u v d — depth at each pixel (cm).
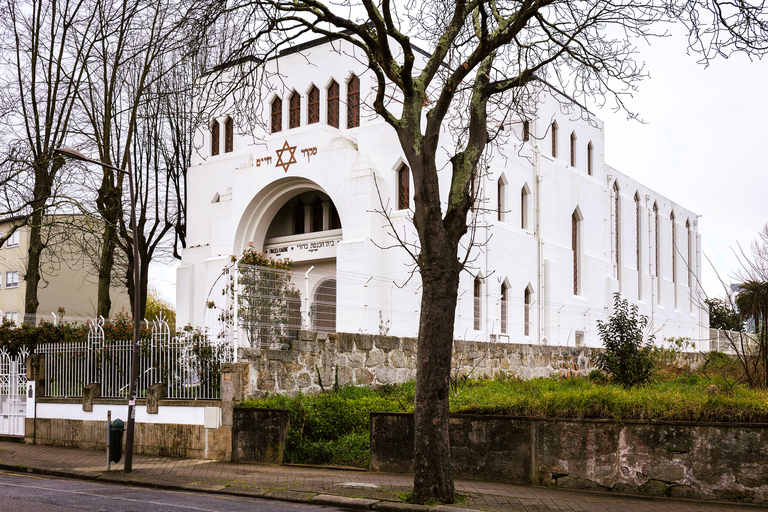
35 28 2916
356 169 3058
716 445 1208
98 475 1536
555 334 3747
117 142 3338
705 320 5894
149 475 1516
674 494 1228
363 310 2836
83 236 2944
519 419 1375
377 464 1511
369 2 1230
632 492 1259
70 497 1253
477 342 2430
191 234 3678
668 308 5391
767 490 1163
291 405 1697
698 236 6216
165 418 1812
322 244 3309
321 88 3328
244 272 1822
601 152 4575
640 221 5119
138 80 3262
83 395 2027
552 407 1352
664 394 1358
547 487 1326
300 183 3275
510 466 1373
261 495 1281
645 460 1258
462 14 1290
